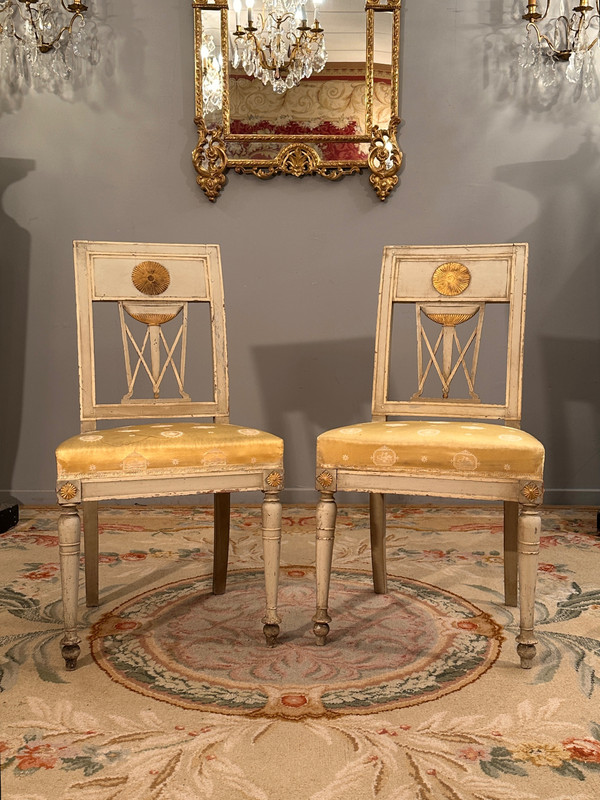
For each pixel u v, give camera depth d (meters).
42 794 1.22
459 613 2.00
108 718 1.46
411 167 3.06
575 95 3.03
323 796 1.21
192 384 3.14
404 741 1.38
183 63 3.01
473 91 3.03
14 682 1.61
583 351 3.13
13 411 3.13
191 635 1.86
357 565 2.40
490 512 3.07
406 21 3.01
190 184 3.07
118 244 2.03
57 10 2.99
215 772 1.28
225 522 2.10
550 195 3.07
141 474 1.68
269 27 2.96
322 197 3.08
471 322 3.11
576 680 1.62
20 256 3.07
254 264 3.10
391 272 2.09
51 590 2.16
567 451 3.16
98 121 3.03
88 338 1.98
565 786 1.24
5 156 3.04
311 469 3.19
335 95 3.00
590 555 2.48
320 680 1.63
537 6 3.01
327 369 3.15
